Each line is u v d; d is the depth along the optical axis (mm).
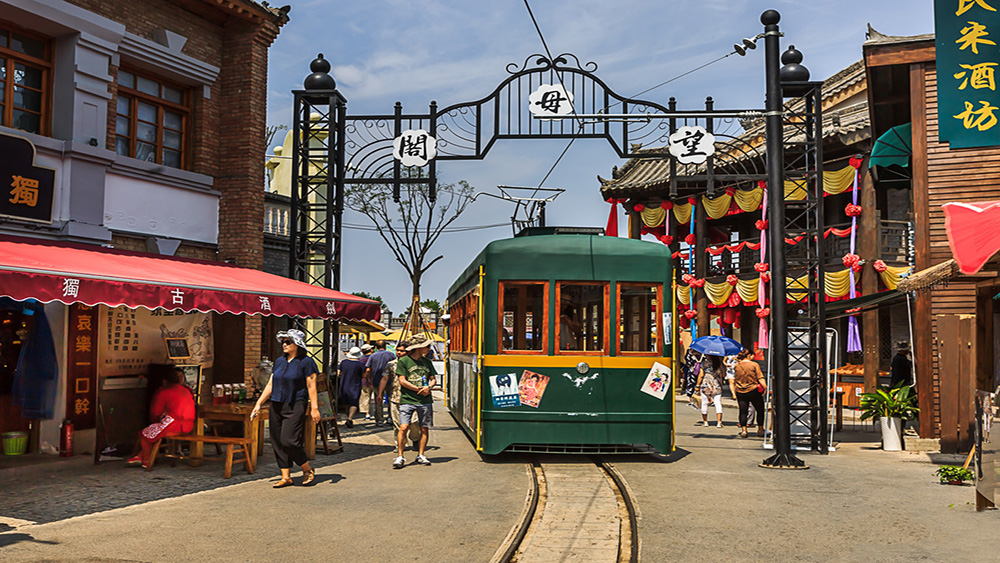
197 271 11844
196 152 14766
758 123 25422
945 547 6512
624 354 11594
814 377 13469
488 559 6133
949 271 9766
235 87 15195
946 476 9812
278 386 9391
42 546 6441
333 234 15766
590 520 7539
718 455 12484
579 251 11695
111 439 11719
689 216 27766
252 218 15008
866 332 21562
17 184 11031
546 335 11547
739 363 15500
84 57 12203
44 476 9992
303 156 16094
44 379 11008
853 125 21891
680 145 14328
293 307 11484
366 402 18406
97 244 12242
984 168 13008
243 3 14781
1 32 11562
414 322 33719
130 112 13625
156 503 8352
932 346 13188
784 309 11656
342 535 6891
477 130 15250
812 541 6727
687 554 6309
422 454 11383
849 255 22047
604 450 11922
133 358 12203
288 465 9445
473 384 12281
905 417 13484
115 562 5969
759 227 24891
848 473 10664
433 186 15578
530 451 11719
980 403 8141
